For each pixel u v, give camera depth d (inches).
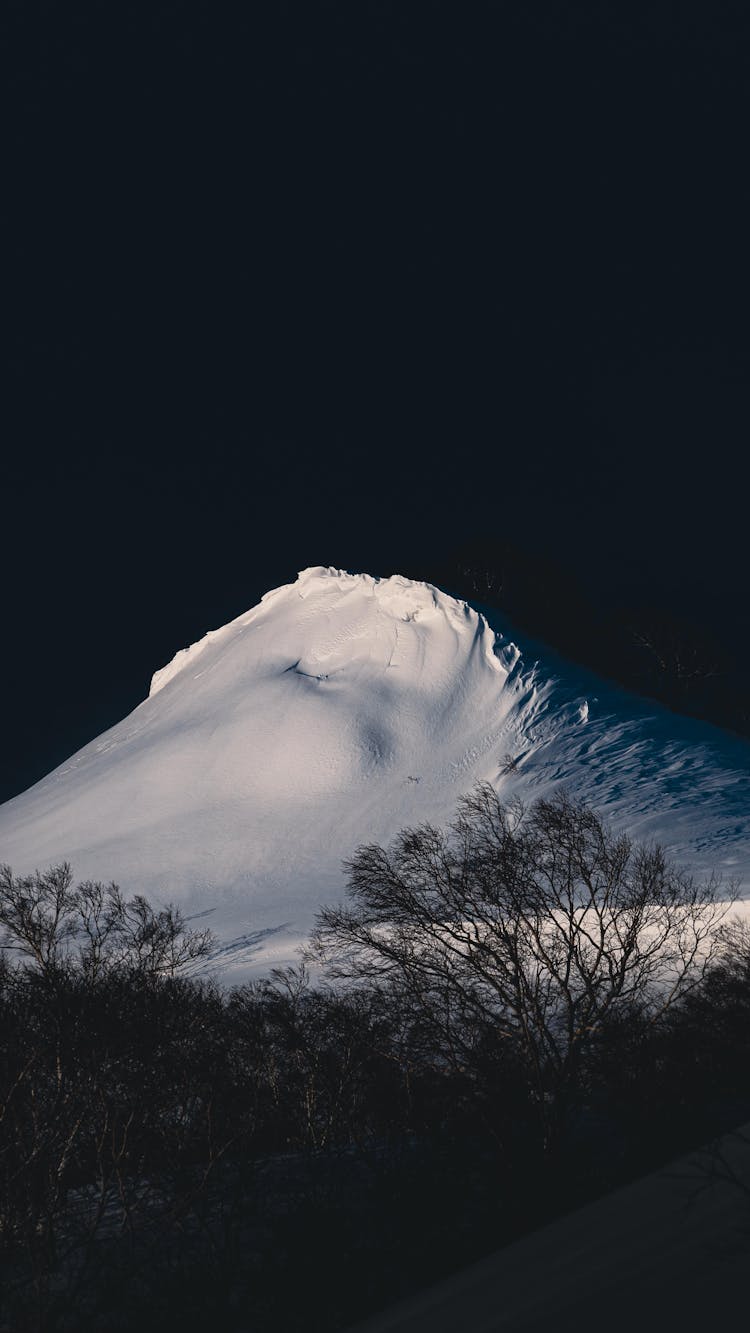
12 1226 573.3
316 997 767.7
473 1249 529.0
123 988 754.2
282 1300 495.5
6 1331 500.1
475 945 702.5
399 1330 197.2
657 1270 180.4
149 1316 502.9
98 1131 669.9
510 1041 679.7
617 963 732.0
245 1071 763.4
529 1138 648.4
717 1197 215.2
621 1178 574.2
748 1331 151.4
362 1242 543.2
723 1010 705.0
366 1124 743.7
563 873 741.9
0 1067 650.8
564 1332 166.4
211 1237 563.2
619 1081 656.4
